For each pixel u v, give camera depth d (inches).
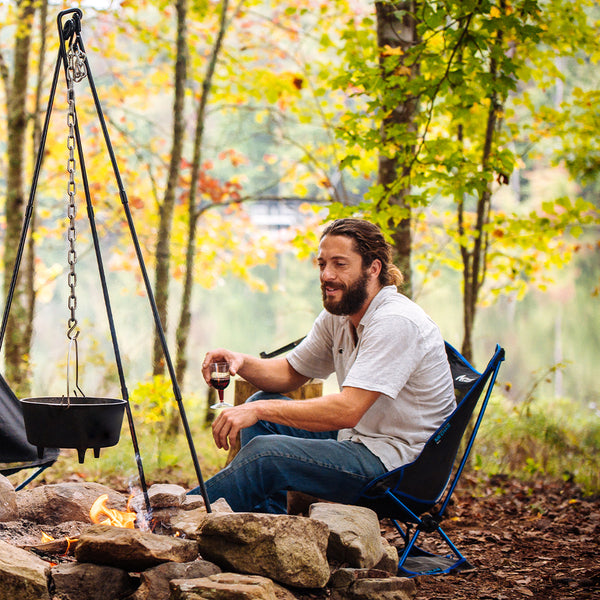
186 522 96.5
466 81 181.8
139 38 282.0
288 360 122.9
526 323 681.0
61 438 90.0
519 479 195.5
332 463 101.3
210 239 318.7
